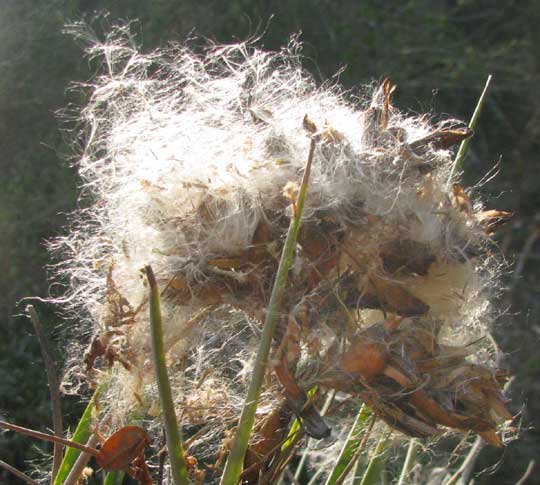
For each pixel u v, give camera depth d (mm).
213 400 296
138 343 279
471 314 291
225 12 1046
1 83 917
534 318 940
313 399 262
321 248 260
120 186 293
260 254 263
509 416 262
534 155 1178
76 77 917
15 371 759
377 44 1171
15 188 870
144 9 991
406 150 264
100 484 478
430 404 257
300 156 268
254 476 282
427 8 1280
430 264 263
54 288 809
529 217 1107
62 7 942
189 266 266
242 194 265
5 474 693
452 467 475
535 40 1257
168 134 287
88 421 305
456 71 1202
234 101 303
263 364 249
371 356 256
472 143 1203
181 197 269
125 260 282
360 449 306
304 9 1130
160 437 314
